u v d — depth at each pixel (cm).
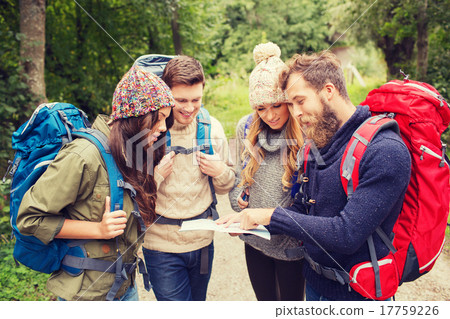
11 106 351
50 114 111
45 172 103
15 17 481
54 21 565
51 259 110
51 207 101
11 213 110
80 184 104
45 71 554
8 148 334
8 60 388
